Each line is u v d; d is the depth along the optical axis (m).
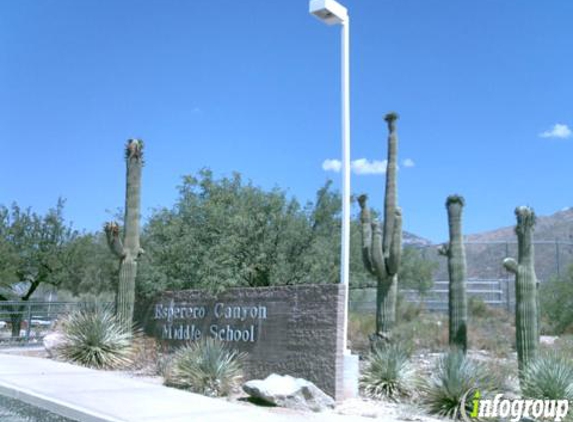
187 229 21.73
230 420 10.52
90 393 12.45
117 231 18.91
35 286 34.34
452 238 17.98
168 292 18.11
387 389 13.98
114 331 17.83
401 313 30.11
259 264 21.58
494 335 25.06
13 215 34.28
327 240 23.56
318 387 13.70
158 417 10.55
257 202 22.64
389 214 18.42
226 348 15.75
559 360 14.05
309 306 14.29
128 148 19.58
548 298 30.61
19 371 15.06
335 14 14.60
